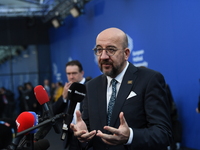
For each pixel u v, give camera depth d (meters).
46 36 12.23
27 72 12.12
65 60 10.66
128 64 1.69
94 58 8.22
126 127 1.35
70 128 1.42
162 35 5.42
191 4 4.71
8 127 1.05
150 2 5.71
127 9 6.48
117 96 1.61
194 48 4.70
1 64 11.83
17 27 11.91
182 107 5.02
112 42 1.55
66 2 8.82
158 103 1.53
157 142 1.41
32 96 8.39
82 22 8.82
